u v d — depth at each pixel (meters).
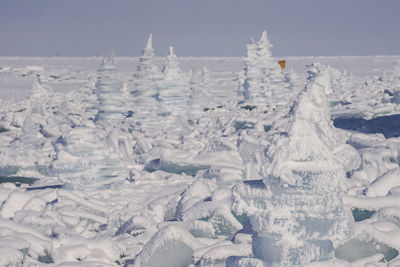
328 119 6.18
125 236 11.48
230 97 80.69
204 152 23.16
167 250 8.69
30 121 25.25
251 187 6.33
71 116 43.69
